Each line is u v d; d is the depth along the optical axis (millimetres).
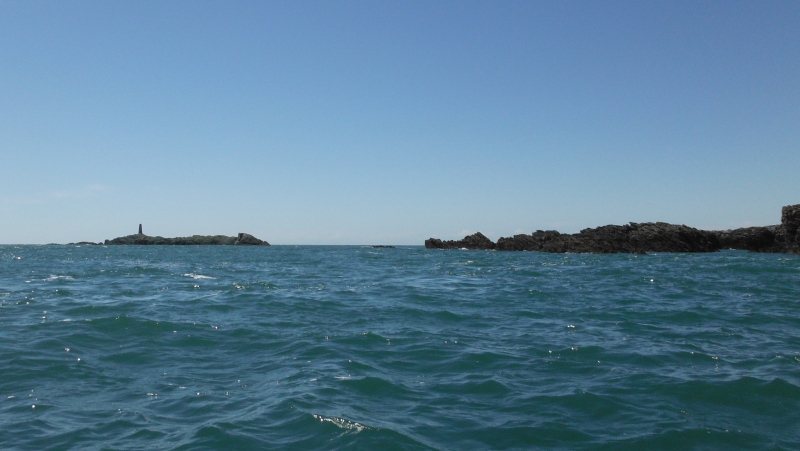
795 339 13156
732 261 46219
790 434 7242
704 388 9156
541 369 10422
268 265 44688
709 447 6824
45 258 56656
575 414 7965
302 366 10562
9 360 10578
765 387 9164
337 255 68938
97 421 7547
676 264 42562
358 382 9500
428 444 6836
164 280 28125
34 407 8070
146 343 12422
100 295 21016
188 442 6805
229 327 14430
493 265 43094
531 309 18109
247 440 6883
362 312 17250
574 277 30906
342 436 7023
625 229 74562
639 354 11594
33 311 16547
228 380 9633
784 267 37344
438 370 10344
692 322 15594
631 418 7805
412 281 28406
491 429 7375
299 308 18000
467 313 17219
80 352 11445
